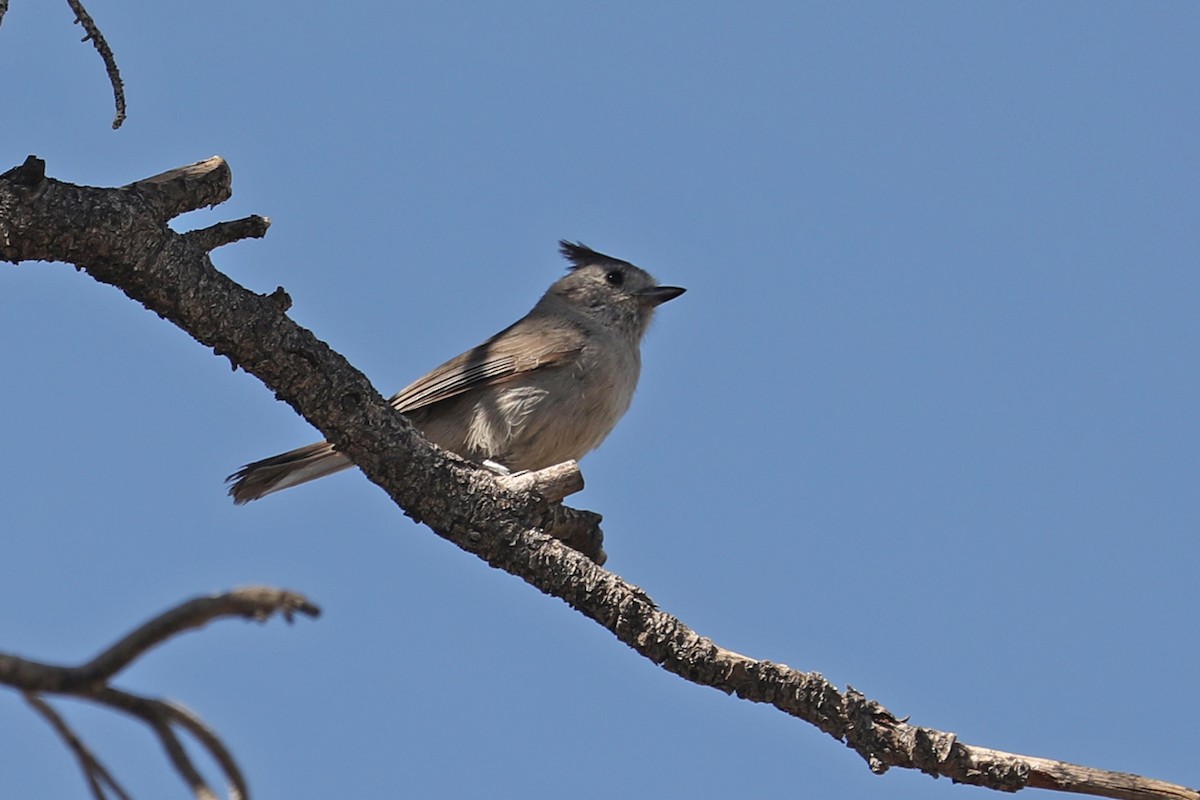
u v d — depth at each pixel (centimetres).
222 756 424
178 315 1045
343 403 1077
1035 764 989
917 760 1004
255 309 1056
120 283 1037
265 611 406
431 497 1093
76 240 1006
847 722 1017
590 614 1082
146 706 417
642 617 1061
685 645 1050
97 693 410
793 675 1031
